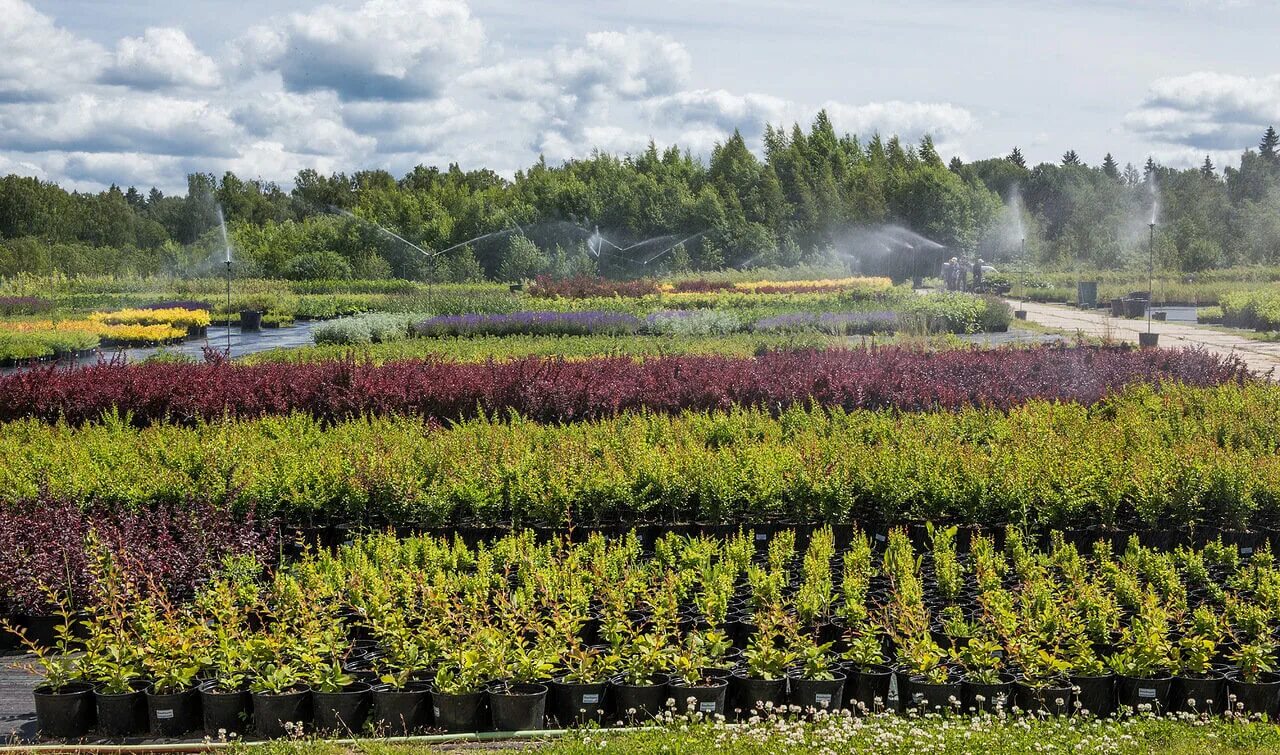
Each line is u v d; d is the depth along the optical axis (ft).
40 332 94.48
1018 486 33.88
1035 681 22.56
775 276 187.42
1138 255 239.71
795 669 23.84
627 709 22.40
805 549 34.81
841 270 194.59
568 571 26.99
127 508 33.81
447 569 29.45
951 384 52.08
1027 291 167.43
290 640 22.82
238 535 30.89
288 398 50.49
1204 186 315.37
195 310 122.01
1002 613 23.50
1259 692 22.62
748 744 19.45
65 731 22.11
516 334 93.86
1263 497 34.35
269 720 22.03
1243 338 95.61
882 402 49.47
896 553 29.45
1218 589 27.94
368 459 36.11
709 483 35.01
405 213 228.43
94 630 23.31
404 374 53.01
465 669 21.94
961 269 166.61
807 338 77.82
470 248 204.23
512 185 260.01
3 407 50.24
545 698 22.16
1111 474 35.22
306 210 330.34
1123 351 64.59
